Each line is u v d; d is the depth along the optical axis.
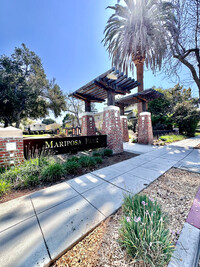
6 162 3.29
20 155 3.55
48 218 1.82
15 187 2.75
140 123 9.30
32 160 3.46
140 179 3.07
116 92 6.79
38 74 14.88
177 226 1.59
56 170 3.18
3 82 12.20
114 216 1.84
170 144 8.61
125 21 8.97
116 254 1.26
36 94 14.17
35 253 1.30
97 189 2.64
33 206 2.11
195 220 1.67
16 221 1.77
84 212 1.93
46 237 1.49
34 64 15.04
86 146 5.59
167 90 15.04
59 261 1.24
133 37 8.20
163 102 14.45
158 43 6.59
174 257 1.14
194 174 3.32
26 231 1.59
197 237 1.41
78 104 15.66
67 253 1.31
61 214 1.90
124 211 1.80
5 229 1.62
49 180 3.07
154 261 1.10
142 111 9.17
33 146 4.02
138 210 1.62
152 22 7.51
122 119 10.68
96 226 1.66
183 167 3.87
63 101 16.33
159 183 2.85
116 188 2.66
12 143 3.40
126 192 2.48
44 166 3.36
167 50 6.15
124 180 3.04
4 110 14.05
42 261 1.23
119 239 1.36
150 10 7.76
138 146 8.05
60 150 4.77
